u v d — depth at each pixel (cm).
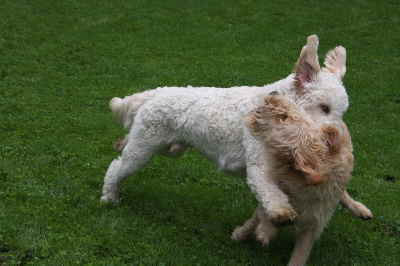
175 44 1413
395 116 1038
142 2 1727
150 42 1411
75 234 545
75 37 1389
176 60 1291
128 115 635
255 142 510
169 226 584
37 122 855
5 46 1273
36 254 504
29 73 1120
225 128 548
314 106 534
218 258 532
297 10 1748
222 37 1492
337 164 431
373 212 651
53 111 915
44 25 1452
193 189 684
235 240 571
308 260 548
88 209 600
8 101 938
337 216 639
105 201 622
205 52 1370
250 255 546
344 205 575
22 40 1328
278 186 473
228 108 552
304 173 406
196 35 1495
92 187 662
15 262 484
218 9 1717
